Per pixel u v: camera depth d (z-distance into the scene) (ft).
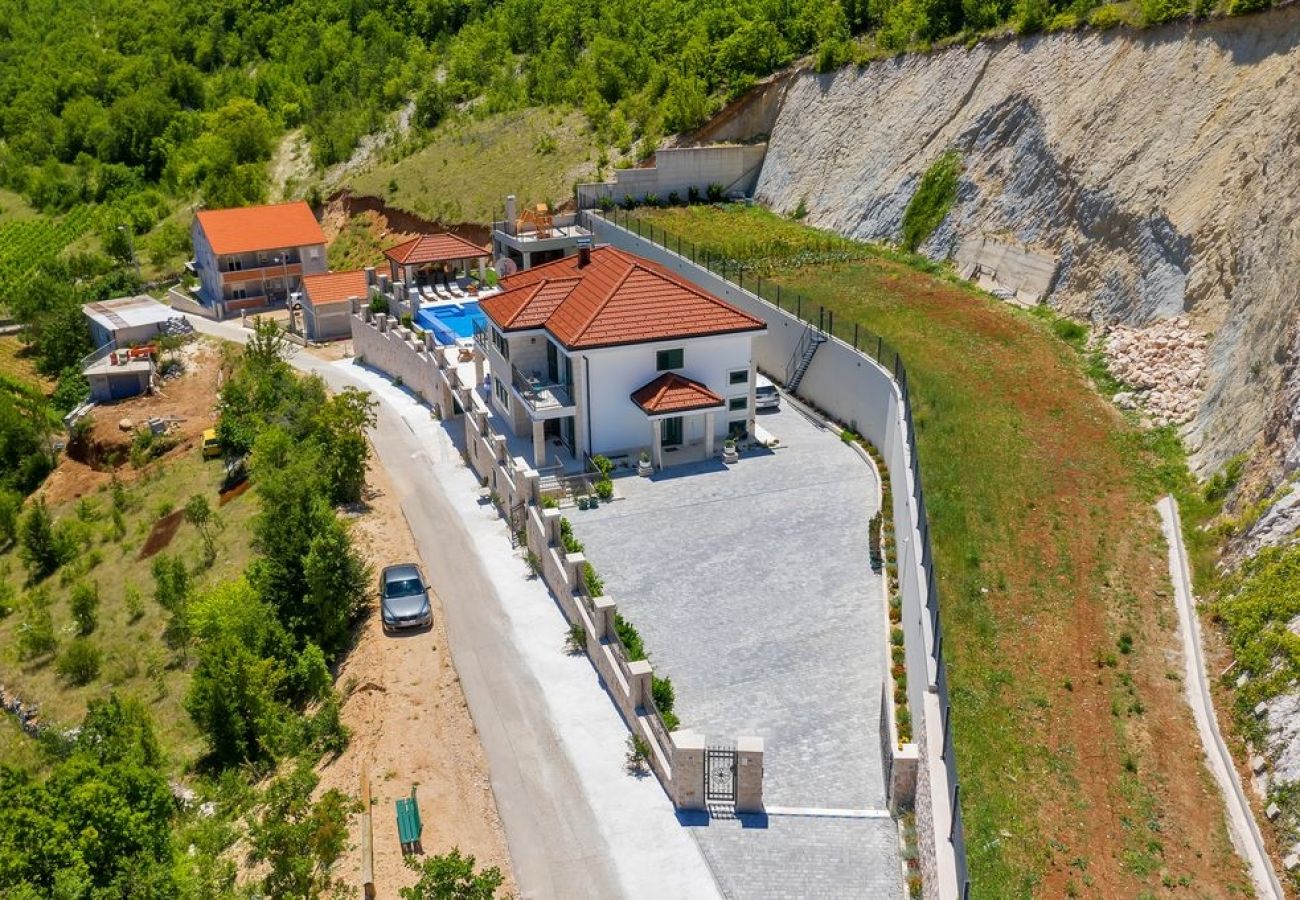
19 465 211.61
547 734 94.94
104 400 222.07
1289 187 111.96
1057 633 88.33
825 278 173.17
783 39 258.16
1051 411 121.49
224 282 262.67
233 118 383.86
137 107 427.74
